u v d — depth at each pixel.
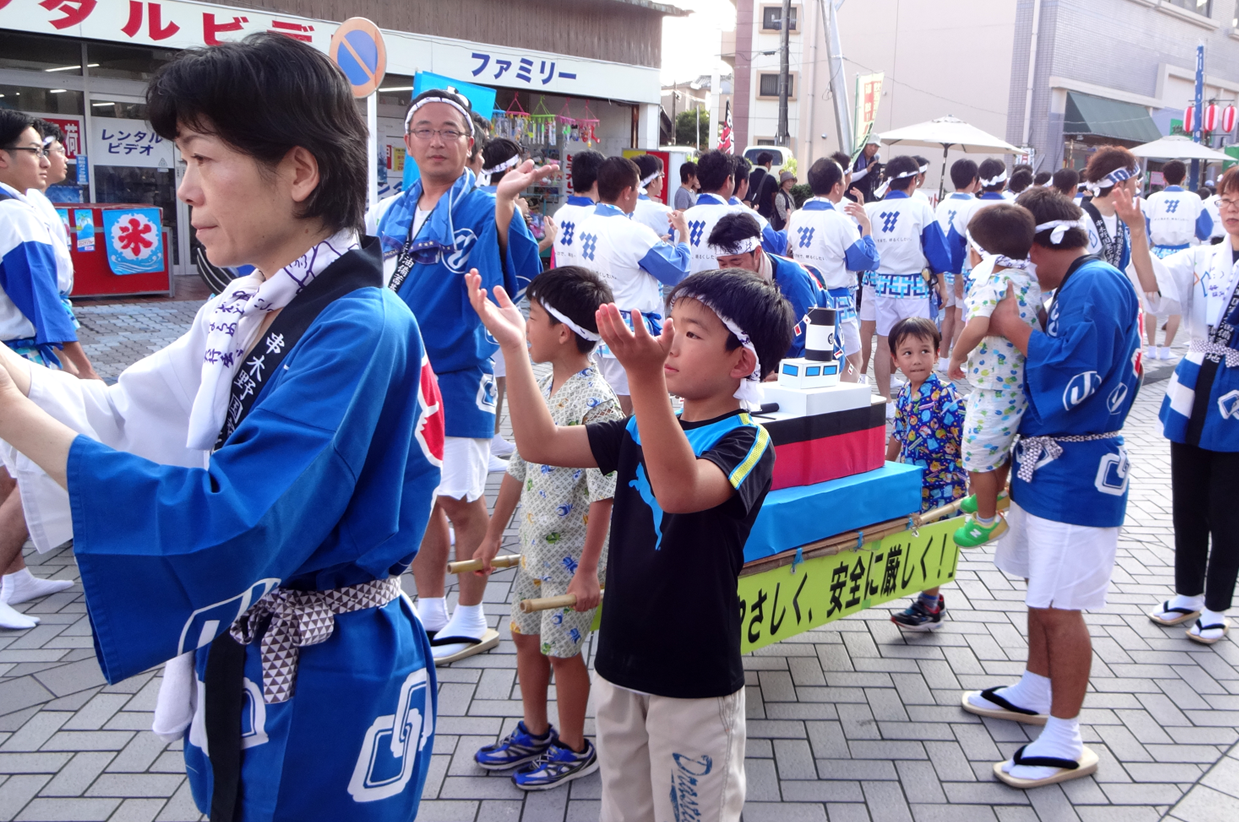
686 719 1.84
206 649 1.40
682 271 5.12
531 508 2.71
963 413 3.91
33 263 3.97
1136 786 2.83
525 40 13.10
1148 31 26.41
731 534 1.85
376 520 1.35
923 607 3.85
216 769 1.37
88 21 9.64
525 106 14.28
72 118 11.66
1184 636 3.89
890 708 3.26
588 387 2.71
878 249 7.79
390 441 1.37
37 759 2.89
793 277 4.23
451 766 2.88
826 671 3.53
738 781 1.90
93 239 10.89
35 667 3.46
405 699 1.48
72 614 3.93
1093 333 2.71
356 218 1.37
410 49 11.93
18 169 4.17
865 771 2.88
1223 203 3.59
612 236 5.06
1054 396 2.77
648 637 1.87
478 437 3.54
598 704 2.02
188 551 1.10
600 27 14.00
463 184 3.52
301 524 1.20
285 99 1.24
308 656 1.36
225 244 1.30
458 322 3.45
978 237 2.97
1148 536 5.09
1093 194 4.09
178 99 1.21
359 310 1.30
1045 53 23.23
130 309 10.55
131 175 12.34
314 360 1.25
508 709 3.19
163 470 1.13
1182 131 23.50
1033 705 3.15
